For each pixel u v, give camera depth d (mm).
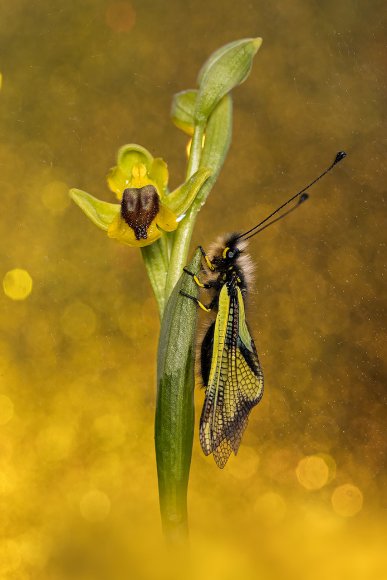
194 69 421
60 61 418
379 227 417
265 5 423
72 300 414
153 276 320
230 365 315
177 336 312
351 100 421
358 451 403
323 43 422
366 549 361
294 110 423
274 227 417
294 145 421
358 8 421
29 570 366
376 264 415
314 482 397
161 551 366
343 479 398
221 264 318
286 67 423
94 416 405
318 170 420
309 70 423
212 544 361
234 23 423
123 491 392
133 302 416
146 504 388
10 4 415
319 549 359
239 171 421
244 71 324
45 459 398
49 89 417
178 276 319
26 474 393
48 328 412
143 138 420
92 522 381
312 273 415
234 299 316
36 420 403
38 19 417
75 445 401
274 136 422
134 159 318
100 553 369
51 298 414
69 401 406
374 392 408
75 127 418
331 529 375
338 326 413
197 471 401
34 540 375
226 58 323
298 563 353
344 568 351
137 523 381
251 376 316
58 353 411
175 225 314
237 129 422
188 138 422
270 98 423
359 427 405
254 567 351
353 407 407
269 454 404
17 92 416
